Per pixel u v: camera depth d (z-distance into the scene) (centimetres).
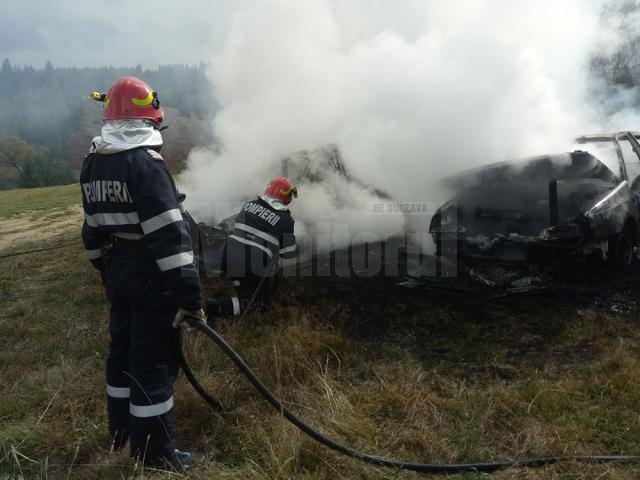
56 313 448
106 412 279
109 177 216
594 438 242
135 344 225
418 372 305
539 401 270
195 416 271
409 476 222
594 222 414
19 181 6644
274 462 223
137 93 222
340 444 232
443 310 402
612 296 409
